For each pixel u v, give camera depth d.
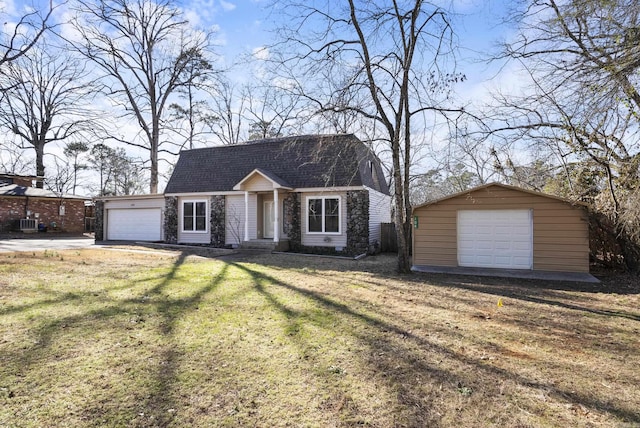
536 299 6.96
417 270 10.42
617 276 9.42
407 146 10.81
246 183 15.62
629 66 5.58
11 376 3.38
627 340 4.68
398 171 10.09
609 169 8.83
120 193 42.53
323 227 15.33
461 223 10.92
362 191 14.73
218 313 5.64
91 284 7.51
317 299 6.67
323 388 3.28
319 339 4.54
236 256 13.57
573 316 5.79
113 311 5.57
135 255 13.10
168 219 18.17
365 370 3.67
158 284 7.73
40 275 8.26
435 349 4.28
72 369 3.56
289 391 3.22
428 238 11.20
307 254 14.48
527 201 10.23
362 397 3.12
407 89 10.14
